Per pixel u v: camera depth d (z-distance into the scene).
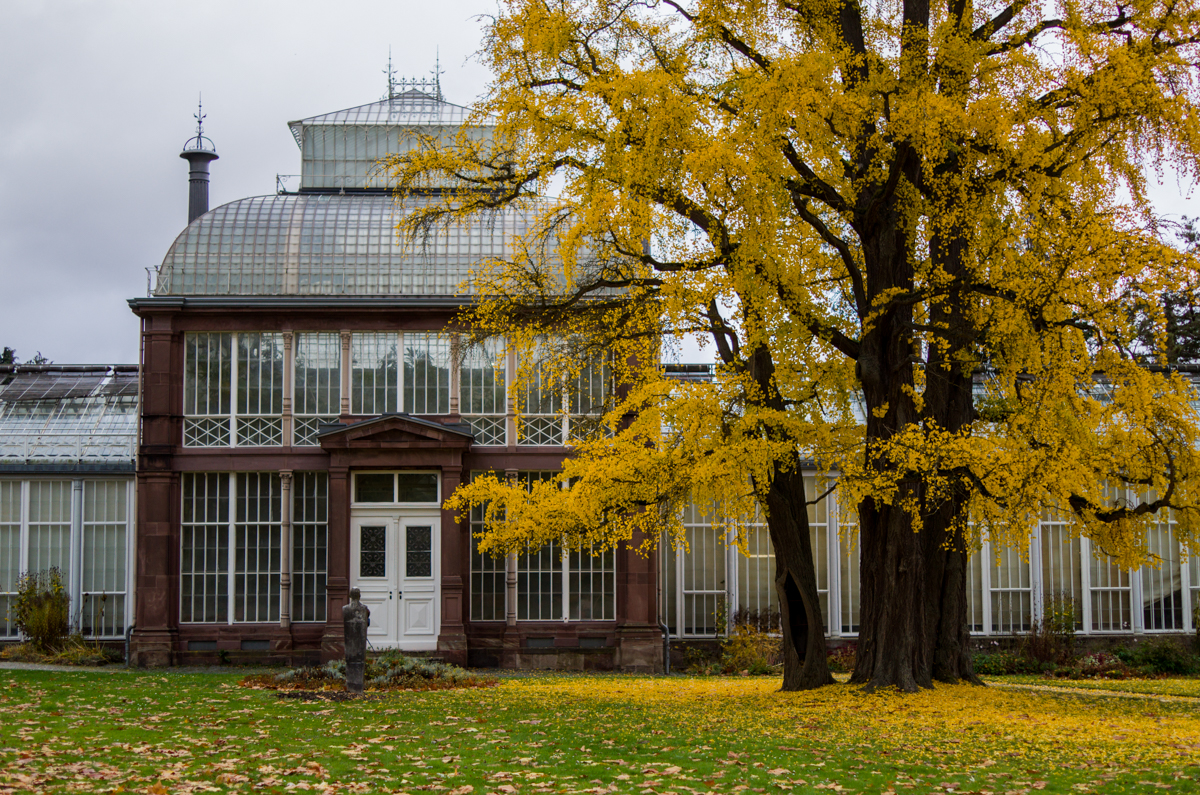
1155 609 26.59
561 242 14.91
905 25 15.14
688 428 15.02
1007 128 13.74
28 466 25.34
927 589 17.20
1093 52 13.89
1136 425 15.45
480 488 16.12
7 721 13.48
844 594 25.95
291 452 24.06
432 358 24.56
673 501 15.76
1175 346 34.34
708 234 15.22
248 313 24.28
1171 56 14.51
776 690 17.61
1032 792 9.62
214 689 17.92
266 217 25.42
